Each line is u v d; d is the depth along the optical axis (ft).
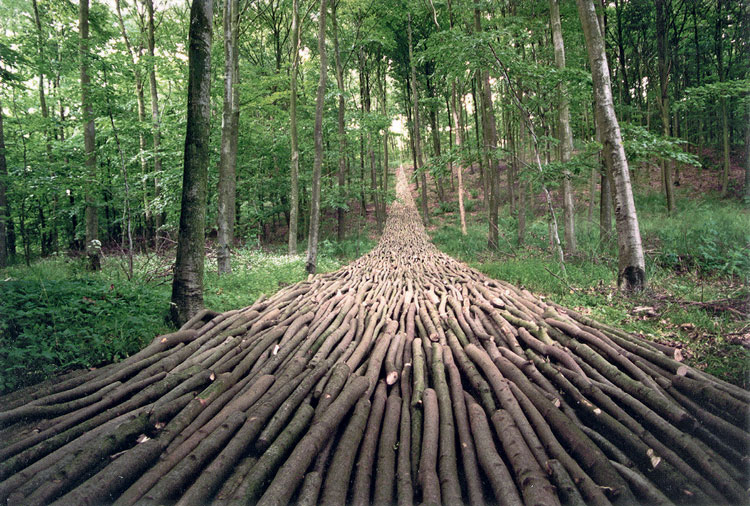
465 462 7.22
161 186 31.07
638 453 7.51
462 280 23.27
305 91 48.57
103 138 37.24
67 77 38.29
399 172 145.28
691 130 61.26
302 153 51.42
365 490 6.51
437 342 13.51
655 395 8.89
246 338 13.37
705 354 12.01
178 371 10.72
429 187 99.76
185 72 38.86
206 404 9.11
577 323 14.06
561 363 10.87
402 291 21.93
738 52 44.11
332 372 10.36
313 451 7.18
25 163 31.55
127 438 7.80
